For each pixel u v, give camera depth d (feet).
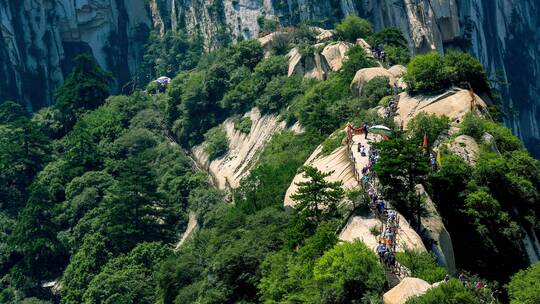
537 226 413.59
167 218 599.57
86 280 544.62
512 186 410.31
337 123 520.42
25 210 602.44
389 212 343.46
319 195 372.38
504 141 437.99
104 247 561.02
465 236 381.19
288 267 350.64
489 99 489.67
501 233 385.91
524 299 334.03
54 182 655.35
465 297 283.79
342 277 307.37
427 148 411.95
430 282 309.63
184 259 478.18
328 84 585.22
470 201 386.11
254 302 380.37
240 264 393.29
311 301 312.29
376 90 499.92
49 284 586.45
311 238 347.77
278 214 433.89
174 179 634.84
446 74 466.29
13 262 610.24
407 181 361.51
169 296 469.57
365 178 366.43
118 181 607.78
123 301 501.15
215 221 540.93
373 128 425.69
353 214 349.41
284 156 531.91
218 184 633.20
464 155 412.36
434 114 435.53
